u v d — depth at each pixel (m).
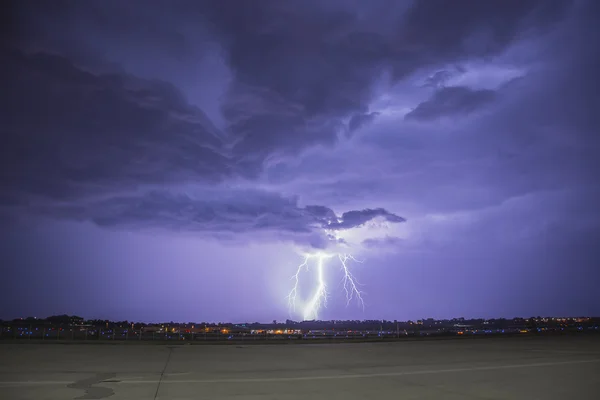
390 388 11.63
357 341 37.06
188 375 13.77
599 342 32.97
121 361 17.72
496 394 10.78
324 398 10.16
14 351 22.05
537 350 24.77
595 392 11.05
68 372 14.07
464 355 21.75
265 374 14.28
